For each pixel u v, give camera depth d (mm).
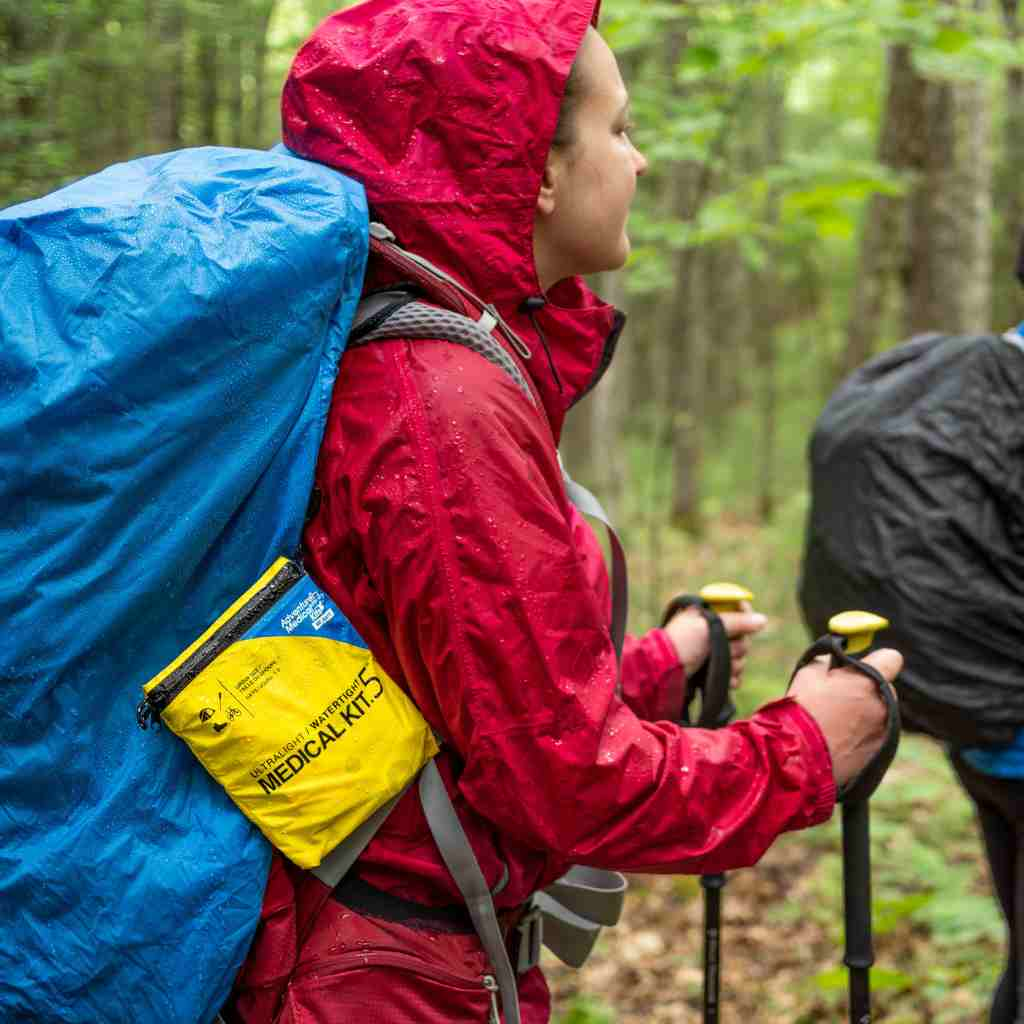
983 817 2436
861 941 1555
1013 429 2158
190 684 1188
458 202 1299
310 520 1280
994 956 3334
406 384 1229
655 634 1774
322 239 1206
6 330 1181
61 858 1176
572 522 1534
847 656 1353
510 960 1456
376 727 1233
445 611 1198
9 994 1195
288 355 1197
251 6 3875
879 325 7723
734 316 20594
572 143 1350
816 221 4922
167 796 1207
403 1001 1286
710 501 16531
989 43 4348
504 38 1281
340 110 1324
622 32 4543
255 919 1216
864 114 11773
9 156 2955
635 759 1226
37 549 1164
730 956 3932
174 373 1160
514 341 1339
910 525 2158
